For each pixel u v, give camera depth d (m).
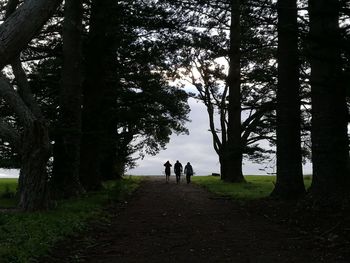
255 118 30.09
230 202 18.88
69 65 18.66
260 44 21.53
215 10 19.47
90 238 10.18
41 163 13.28
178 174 34.41
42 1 4.26
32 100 14.63
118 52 25.41
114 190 18.73
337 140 11.25
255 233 10.87
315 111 14.12
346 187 13.59
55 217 11.86
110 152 31.45
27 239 8.82
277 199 17.48
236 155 23.66
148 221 13.19
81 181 21.47
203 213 15.06
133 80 30.02
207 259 8.20
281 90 17.98
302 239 9.93
